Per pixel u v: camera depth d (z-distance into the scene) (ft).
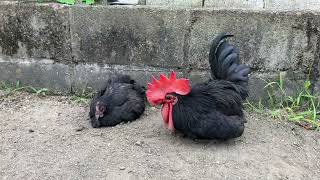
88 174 3.61
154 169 3.67
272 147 4.02
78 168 3.69
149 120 4.49
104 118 4.34
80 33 4.77
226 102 3.93
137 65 4.84
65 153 3.89
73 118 4.56
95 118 4.35
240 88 4.07
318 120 4.56
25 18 4.79
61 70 4.97
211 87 4.00
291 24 4.48
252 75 4.71
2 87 5.05
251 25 4.52
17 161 3.79
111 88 4.51
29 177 3.59
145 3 4.80
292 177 3.63
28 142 4.07
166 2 4.77
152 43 4.72
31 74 5.02
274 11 4.47
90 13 4.68
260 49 4.61
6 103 4.81
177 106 3.90
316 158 3.92
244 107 4.72
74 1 4.77
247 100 4.81
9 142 4.06
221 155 3.86
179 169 3.67
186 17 4.57
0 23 4.83
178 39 4.66
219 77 4.18
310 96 4.65
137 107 4.46
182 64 4.76
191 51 4.70
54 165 3.73
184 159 3.80
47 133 4.23
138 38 4.72
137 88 4.65
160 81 3.91
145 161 3.77
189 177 3.58
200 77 4.78
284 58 4.62
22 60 4.98
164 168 3.68
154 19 4.62
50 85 5.02
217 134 3.91
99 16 4.68
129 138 4.14
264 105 4.81
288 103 4.77
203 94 3.95
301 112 4.65
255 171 3.67
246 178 3.58
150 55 4.77
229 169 3.68
